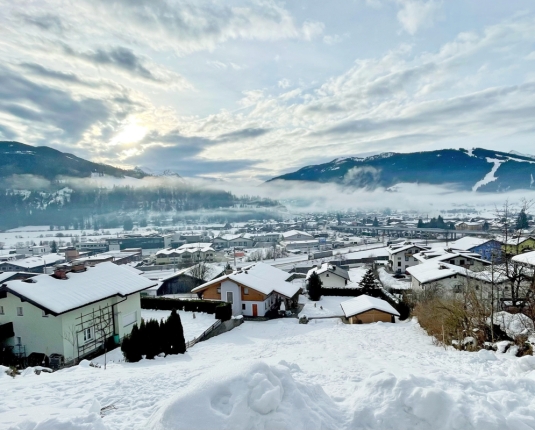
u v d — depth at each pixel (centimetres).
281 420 569
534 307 1841
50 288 2005
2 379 1096
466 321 1911
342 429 605
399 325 2764
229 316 3031
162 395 880
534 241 3800
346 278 4781
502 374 990
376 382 696
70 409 700
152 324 1878
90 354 2084
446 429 568
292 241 12050
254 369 658
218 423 557
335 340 2172
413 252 6162
